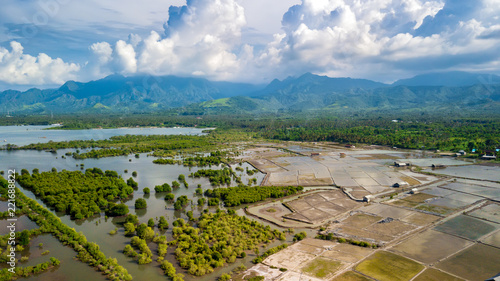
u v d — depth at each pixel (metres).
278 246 129.25
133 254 122.25
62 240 133.50
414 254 121.81
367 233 141.75
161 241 132.50
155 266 116.00
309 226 151.88
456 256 119.94
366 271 109.50
